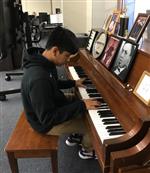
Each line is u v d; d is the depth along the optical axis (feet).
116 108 4.15
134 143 3.18
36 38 14.08
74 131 5.42
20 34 10.70
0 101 10.30
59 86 6.36
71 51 4.92
